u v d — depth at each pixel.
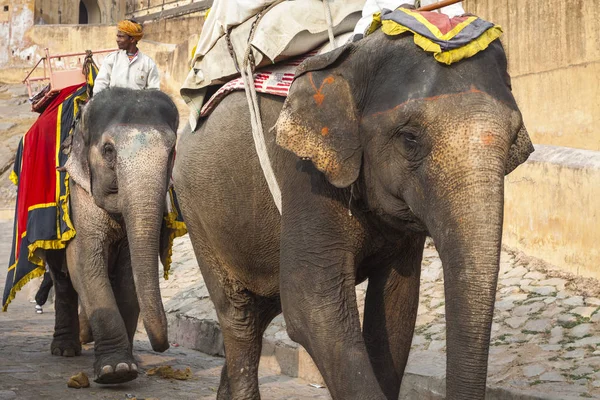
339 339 3.16
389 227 3.23
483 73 2.69
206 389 5.48
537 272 6.23
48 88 7.27
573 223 6.11
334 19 3.59
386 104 2.80
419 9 3.01
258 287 4.01
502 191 2.54
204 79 4.06
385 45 2.89
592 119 7.40
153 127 5.85
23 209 6.35
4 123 22.02
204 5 29.08
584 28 7.48
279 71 3.64
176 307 7.69
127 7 33.66
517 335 5.30
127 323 6.25
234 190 3.79
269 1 3.73
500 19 8.43
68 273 6.52
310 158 3.00
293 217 3.29
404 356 3.54
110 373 5.39
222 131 3.85
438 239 2.61
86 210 6.04
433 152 2.64
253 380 4.32
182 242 10.00
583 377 4.52
